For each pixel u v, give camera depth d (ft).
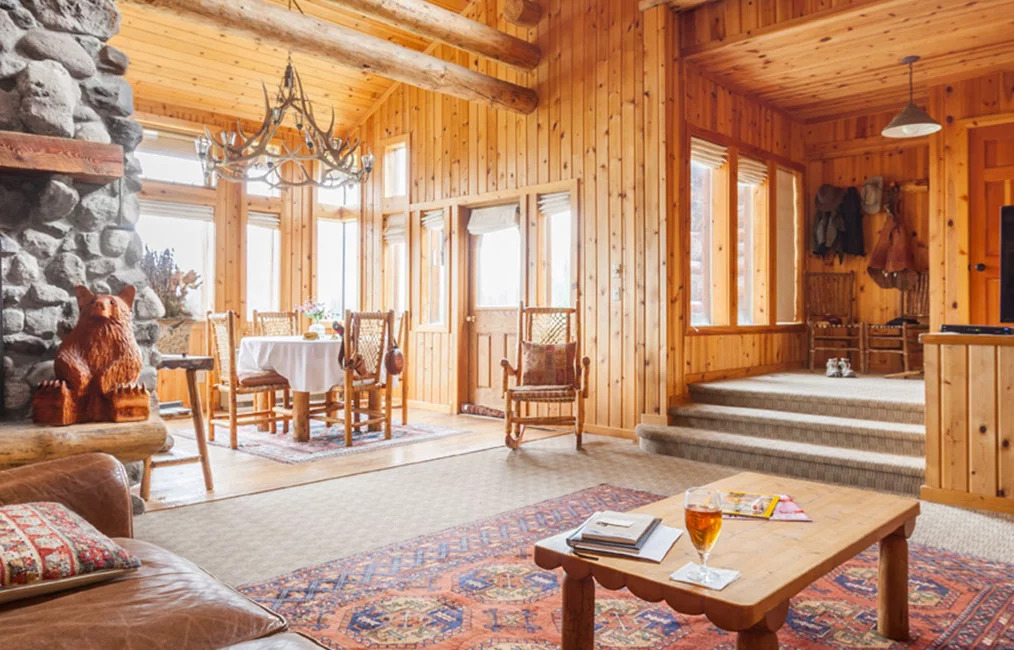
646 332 17.80
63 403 9.52
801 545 5.69
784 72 18.62
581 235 19.39
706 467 14.76
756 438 15.31
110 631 4.19
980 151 18.45
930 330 19.35
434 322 24.45
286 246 25.44
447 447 16.98
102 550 5.04
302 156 14.76
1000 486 11.16
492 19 22.15
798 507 6.82
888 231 21.81
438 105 23.65
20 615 4.38
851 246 22.53
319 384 16.93
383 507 11.62
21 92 9.85
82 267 10.63
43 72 9.95
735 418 15.92
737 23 16.56
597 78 19.08
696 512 4.88
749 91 20.29
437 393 23.73
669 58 17.49
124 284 11.04
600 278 18.94
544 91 20.45
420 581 8.34
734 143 19.75
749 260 21.61
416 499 12.13
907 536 6.90
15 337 10.06
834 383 18.25
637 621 7.29
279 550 9.45
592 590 5.66
